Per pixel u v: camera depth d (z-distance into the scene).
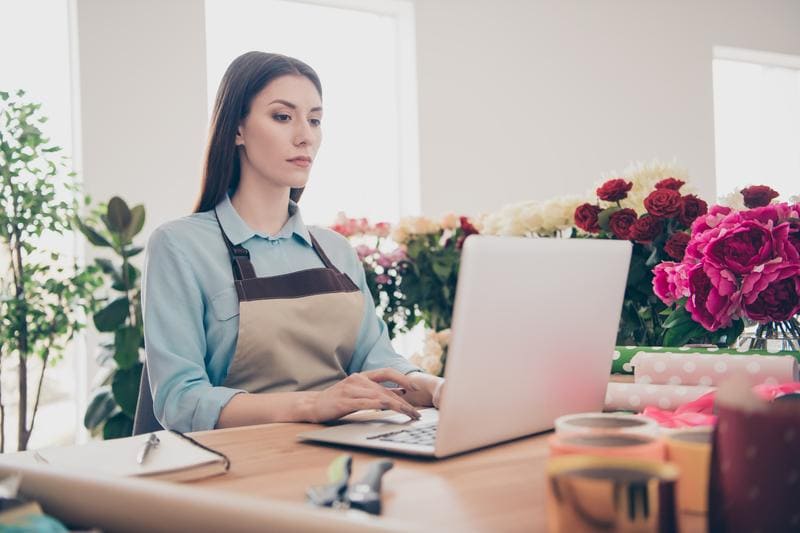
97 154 4.10
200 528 0.61
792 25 6.86
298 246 1.94
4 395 3.92
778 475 0.57
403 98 5.29
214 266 1.77
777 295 1.47
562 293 1.07
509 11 5.56
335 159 5.04
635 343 2.04
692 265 1.55
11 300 3.42
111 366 3.22
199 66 4.39
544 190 5.68
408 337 5.19
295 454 1.06
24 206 3.48
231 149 1.86
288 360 1.74
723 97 6.91
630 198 2.09
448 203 5.29
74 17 4.08
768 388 1.15
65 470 0.72
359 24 5.20
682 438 0.78
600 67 5.94
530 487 0.84
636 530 0.55
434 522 0.72
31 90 4.03
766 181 7.04
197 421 1.50
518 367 1.03
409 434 1.13
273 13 4.85
